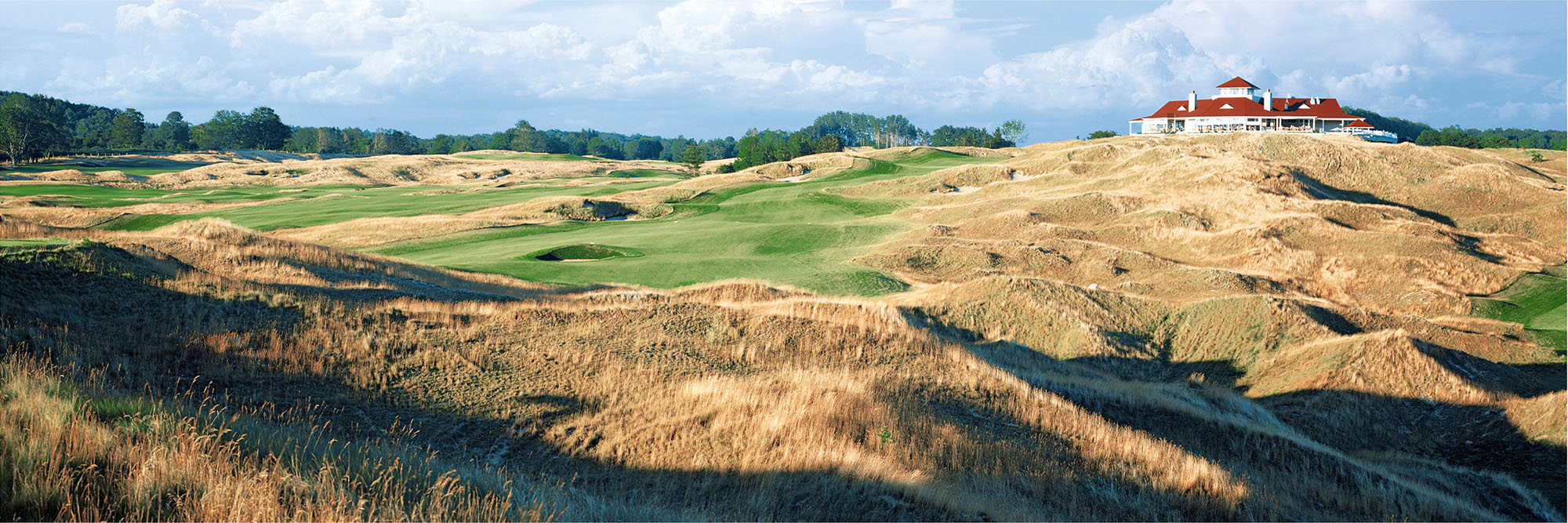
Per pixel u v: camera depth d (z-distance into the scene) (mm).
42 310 15695
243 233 29125
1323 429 22312
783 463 12867
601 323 21078
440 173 123750
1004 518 11609
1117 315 31328
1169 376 27969
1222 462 17344
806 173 92812
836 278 38844
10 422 8328
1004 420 17406
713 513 11164
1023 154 105438
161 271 19484
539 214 61938
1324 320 29344
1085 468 14953
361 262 29656
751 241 50750
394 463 10133
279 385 14852
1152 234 50812
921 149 110750
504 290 29297
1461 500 16500
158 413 10031
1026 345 30062
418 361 16953
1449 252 42625
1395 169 62750
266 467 8641
